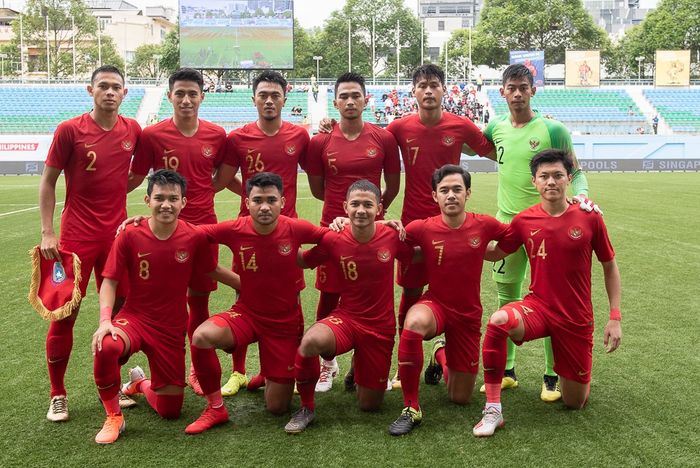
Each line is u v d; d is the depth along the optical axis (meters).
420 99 4.68
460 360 4.16
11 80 39.66
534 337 4.00
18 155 27.27
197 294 4.64
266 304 4.09
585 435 3.67
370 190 3.96
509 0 52.56
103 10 81.00
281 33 29.12
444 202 4.05
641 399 4.18
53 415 3.97
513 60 39.72
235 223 4.10
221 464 3.37
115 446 3.61
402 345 3.89
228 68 29.27
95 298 7.06
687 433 3.66
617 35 78.44
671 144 29.14
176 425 3.93
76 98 35.56
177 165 4.58
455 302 4.13
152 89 37.06
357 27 56.06
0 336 5.61
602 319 6.00
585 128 35.56
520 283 4.73
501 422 3.81
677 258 8.76
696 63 52.44
